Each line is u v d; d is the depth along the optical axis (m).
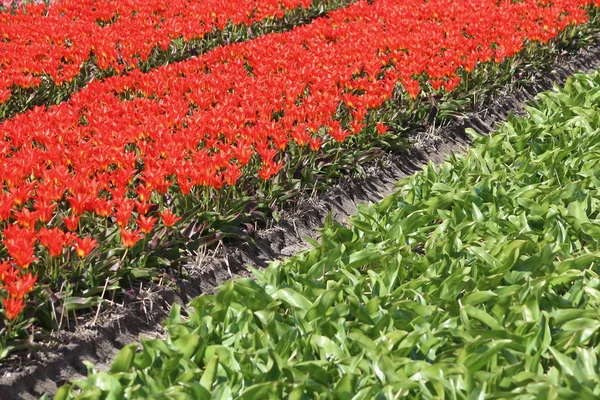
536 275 4.75
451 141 8.04
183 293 5.10
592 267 4.82
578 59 10.77
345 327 4.16
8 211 4.88
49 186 5.40
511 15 11.05
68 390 3.66
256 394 3.52
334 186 6.66
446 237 5.17
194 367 3.86
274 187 6.14
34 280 4.29
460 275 4.57
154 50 9.90
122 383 3.70
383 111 7.75
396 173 7.26
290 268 5.02
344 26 10.70
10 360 4.27
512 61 9.50
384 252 5.09
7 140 6.79
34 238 4.66
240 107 7.23
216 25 11.12
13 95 8.34
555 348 3.92
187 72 8.55
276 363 3.73
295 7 12.11
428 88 8.55
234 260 5.51
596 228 5.14
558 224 5.32
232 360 3.87
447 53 8.73
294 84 7.84
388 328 4.16
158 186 5.36
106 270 4.86
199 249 5.43
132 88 8.15
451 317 4.36
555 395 3.37
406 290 4.53
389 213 5.84
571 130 7.41
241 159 5.88
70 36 10.20
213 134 6.49
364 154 7.06
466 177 6.40
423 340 4.03
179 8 11.59
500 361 3.89
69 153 5.96
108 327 4.62
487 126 8.55
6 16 11.16
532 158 6.87
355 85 7.95
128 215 4.92
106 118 6.86
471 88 8.87
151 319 4.83
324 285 4.73
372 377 3.74
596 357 3.79
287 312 4.44
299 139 6.45
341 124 7.56
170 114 6.91
